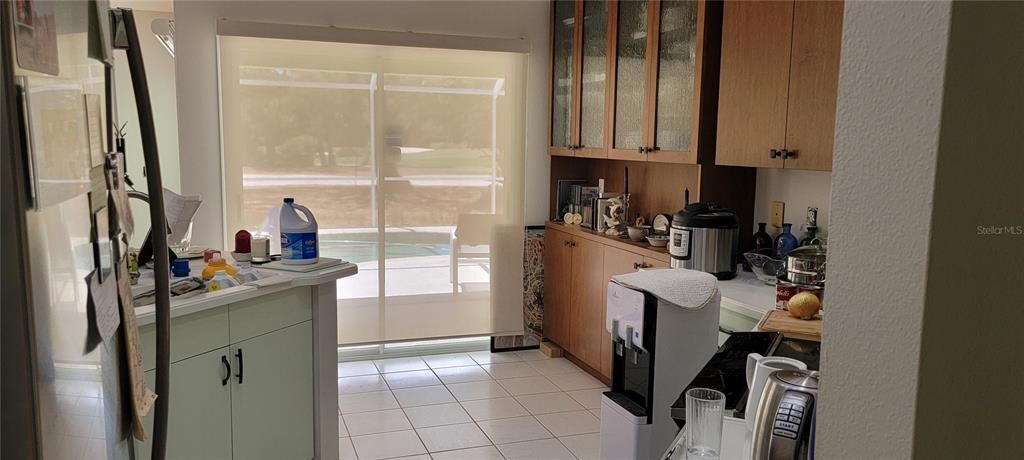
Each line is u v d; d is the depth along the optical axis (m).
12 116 0.69
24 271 0.71
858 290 0.77
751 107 3.12
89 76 0.98
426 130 4.61
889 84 0.73
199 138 4.23
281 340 2.79
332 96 4.40
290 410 2.87
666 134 3.76
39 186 0.75
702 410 1.29
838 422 0.80
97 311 0.95
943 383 0.72
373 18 4.48
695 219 3.36
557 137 4.87
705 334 2.37
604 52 4.27
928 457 0.72
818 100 2.75
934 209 0.68
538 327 5.08
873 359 0.75
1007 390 0.77
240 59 4.21
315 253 2.94
